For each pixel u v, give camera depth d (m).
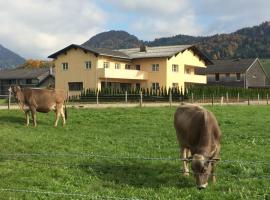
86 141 19.39
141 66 75.44
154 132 22.97
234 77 97.56
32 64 141.25
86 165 14.61
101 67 70.00
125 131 23.38
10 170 13.66
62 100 25.28
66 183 12.50
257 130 23.81
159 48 79.31
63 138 19.95
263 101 64.31
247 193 11.38
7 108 32.41
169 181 12.90
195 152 12.12
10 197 10.97
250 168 13.98
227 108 39.91
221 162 14.74
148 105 43.53
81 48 70.31
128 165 14.80
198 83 82.81
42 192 11.34
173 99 57.62
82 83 70.94
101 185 12.48
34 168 13.98
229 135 21.84
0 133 20.22
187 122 12.80
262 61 170.00
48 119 27.16
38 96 24.48
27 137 19.48
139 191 11.80
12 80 98.44
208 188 11.86
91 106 39.38
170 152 17.28
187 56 78.31
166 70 72.94
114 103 48.28
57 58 73.50
